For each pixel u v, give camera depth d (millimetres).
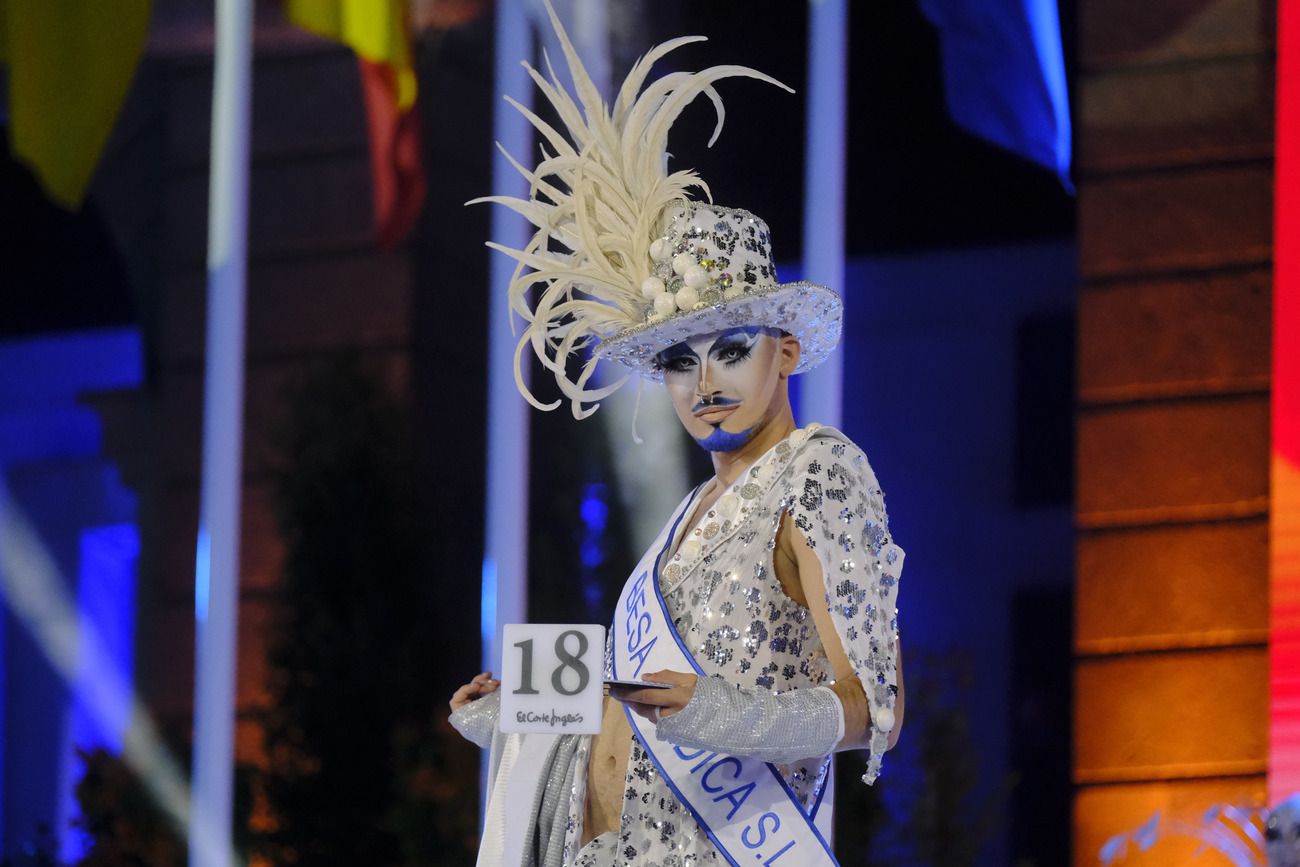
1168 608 13062
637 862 4828
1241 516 12938
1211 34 13398
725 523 4945
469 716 5594
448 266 15516
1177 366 13258
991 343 14000
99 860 15039
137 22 16500
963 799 12906
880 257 14328
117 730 15781
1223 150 13289
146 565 15977
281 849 14664
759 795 4699
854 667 4496
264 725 15008
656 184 5328
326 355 15664
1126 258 13500
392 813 14180
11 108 16703
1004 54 14055
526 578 14859
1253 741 12719
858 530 4746
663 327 5027
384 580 14969
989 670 13609
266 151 16109
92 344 16422
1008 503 13789
